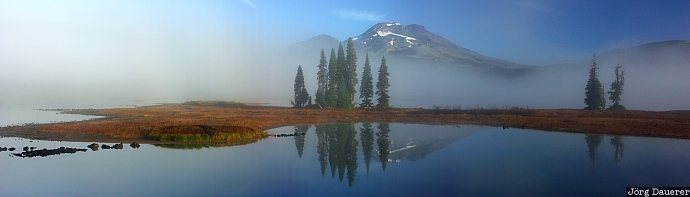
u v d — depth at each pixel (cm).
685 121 7119
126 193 2856
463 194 2847
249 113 10500
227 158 4275
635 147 4866
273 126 8094
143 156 4322
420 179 3334
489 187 3030
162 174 3456
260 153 4650
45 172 3484
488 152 4656
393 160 4269
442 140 5831
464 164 3941
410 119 9319
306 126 8138
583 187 2967
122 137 5659
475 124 8350
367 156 4541
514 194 2820
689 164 3772
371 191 2959
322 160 4281
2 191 2892
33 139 5506
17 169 3578
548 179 3247
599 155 4322
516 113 9531
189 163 3953
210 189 2991
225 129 5981
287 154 4622
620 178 3238
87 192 2877
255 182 3231
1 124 7775
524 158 4216
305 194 2878
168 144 5228
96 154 4409
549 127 7200
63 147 4812
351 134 6712
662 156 4216
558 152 4575
